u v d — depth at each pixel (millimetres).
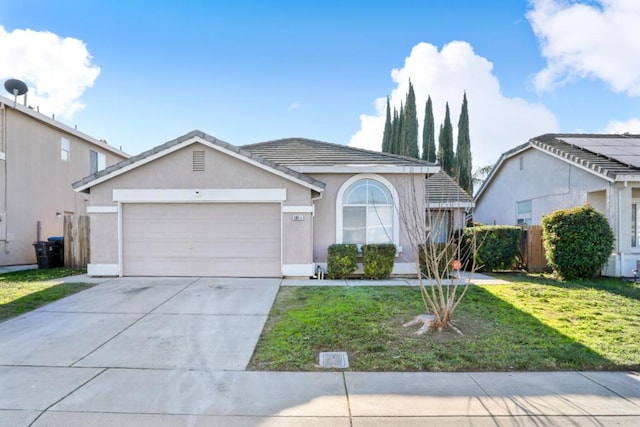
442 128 33156
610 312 7820
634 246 13180
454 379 4777
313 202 12531
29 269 13719
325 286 10359
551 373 4988
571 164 14867
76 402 4152
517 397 4293
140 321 7223
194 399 4238
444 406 4074
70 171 19078
